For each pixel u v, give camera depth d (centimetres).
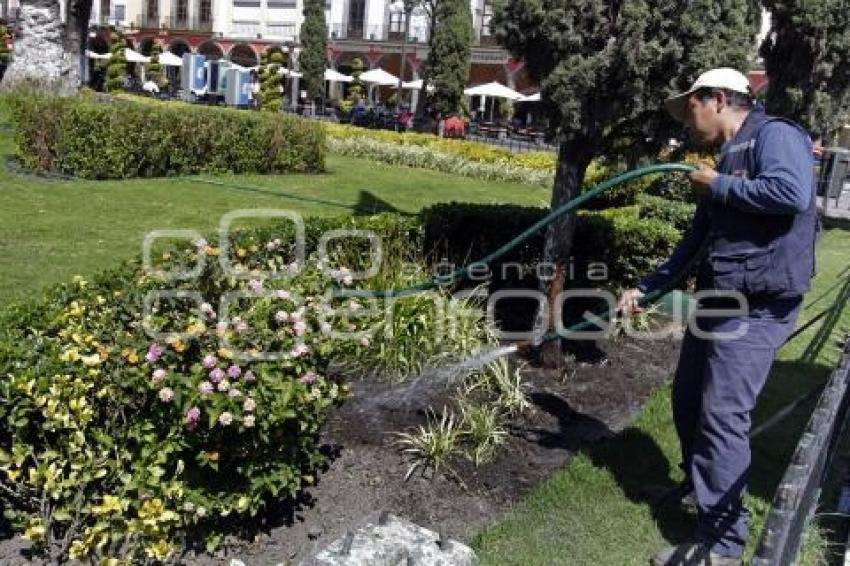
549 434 434
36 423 291
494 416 421
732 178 292
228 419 282
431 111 3172
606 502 369
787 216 292
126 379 294
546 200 1398
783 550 198
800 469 196
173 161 1182
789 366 581
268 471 314
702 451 315
